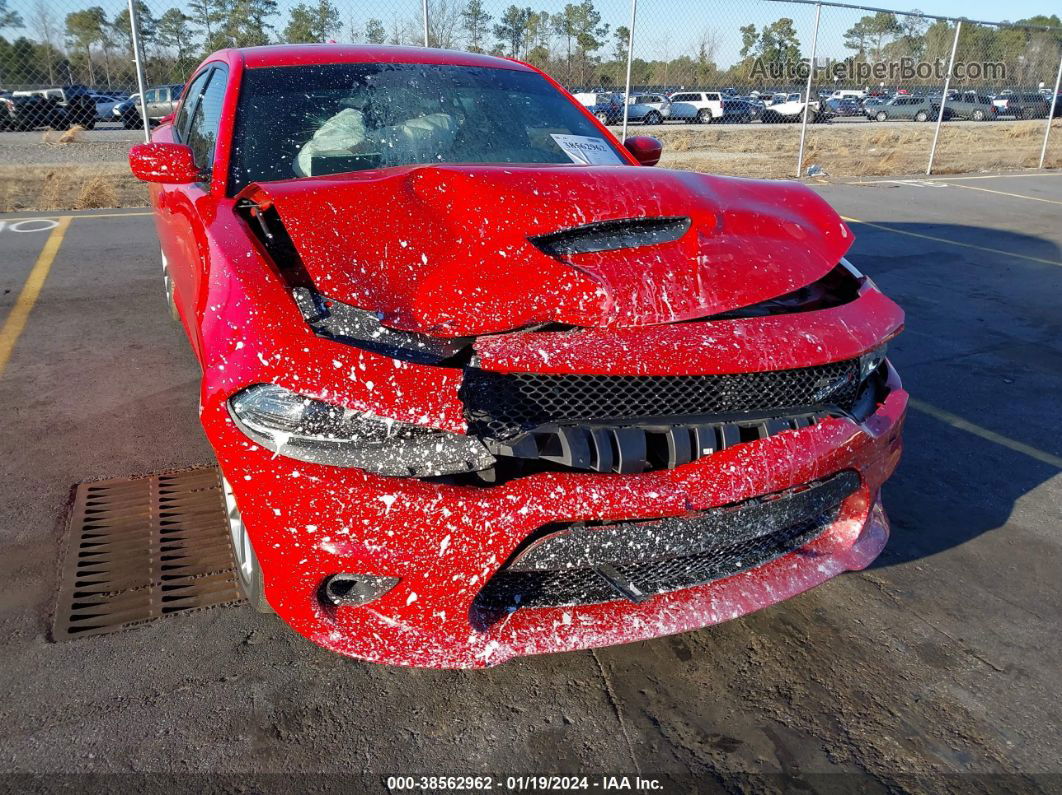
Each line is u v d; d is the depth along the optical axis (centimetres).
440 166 229
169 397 371
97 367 404
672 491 178
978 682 213
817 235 237
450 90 304
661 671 212
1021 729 197
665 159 1505
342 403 163
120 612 224
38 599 228
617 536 175
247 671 204
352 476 165
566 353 176
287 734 185
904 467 336
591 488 173
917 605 245
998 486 322
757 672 213
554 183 220
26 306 497
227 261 194
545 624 184
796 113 2803
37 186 1013
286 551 168
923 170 1434
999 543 281
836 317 212
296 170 258
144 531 264
